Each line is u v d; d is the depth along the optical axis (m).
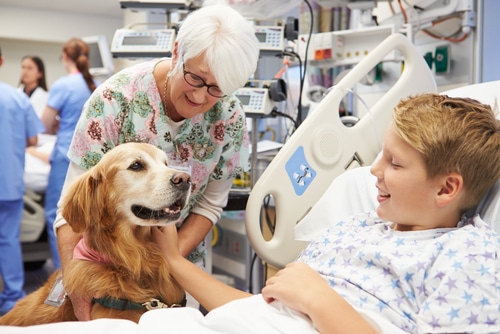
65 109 3.80
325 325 0.98
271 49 2.25
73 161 1.48
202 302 1.32
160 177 1.32
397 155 1.11
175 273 1.35
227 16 1.36
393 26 2.42
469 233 1.03
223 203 1.72
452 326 0.93
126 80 1.52
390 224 1.25
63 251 1.40
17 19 7.88
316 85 3.02
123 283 1.27
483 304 0.93
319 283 1.05
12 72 8.61
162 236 1.39
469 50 2.40
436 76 2.58
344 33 2.62
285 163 1.69
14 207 3.54
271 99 2.33
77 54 3.94
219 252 3.94
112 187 1.30
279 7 2.38
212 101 1.44
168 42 2.27
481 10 2.34
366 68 1.85
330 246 1.23
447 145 1.07
